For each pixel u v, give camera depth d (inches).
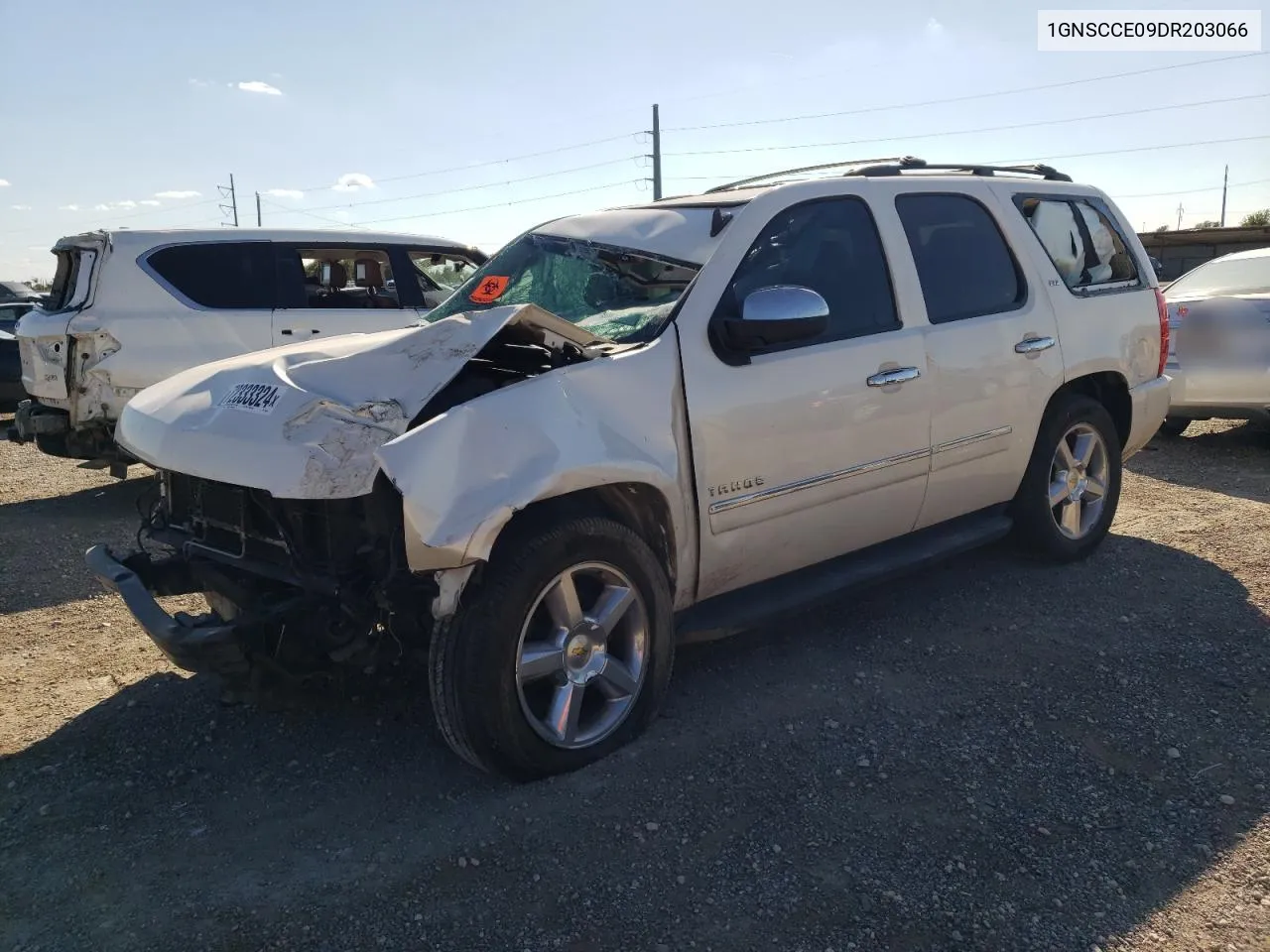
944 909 101.2
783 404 146.3
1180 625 173.8
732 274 146.7
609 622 129.0
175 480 147.6
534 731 122.4
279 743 138.8
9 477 340.5
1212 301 304.7
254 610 119.7
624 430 128.3
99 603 198.2
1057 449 198.7
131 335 275.7
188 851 113.5
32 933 99.8
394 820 118.6
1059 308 194.9
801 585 158.4
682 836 113.7
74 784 128.6
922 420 167.0
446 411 118.3
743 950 95.8
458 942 97.4
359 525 122.2
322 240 311.7
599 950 96.1
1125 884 105.0
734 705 145.8
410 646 125.2
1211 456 313.6
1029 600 187.3
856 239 164.9
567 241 170.9
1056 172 215.0
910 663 160.2
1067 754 131.3
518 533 120.5
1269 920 99.0
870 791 122.6
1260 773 126.0
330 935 98.7
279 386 128.7
